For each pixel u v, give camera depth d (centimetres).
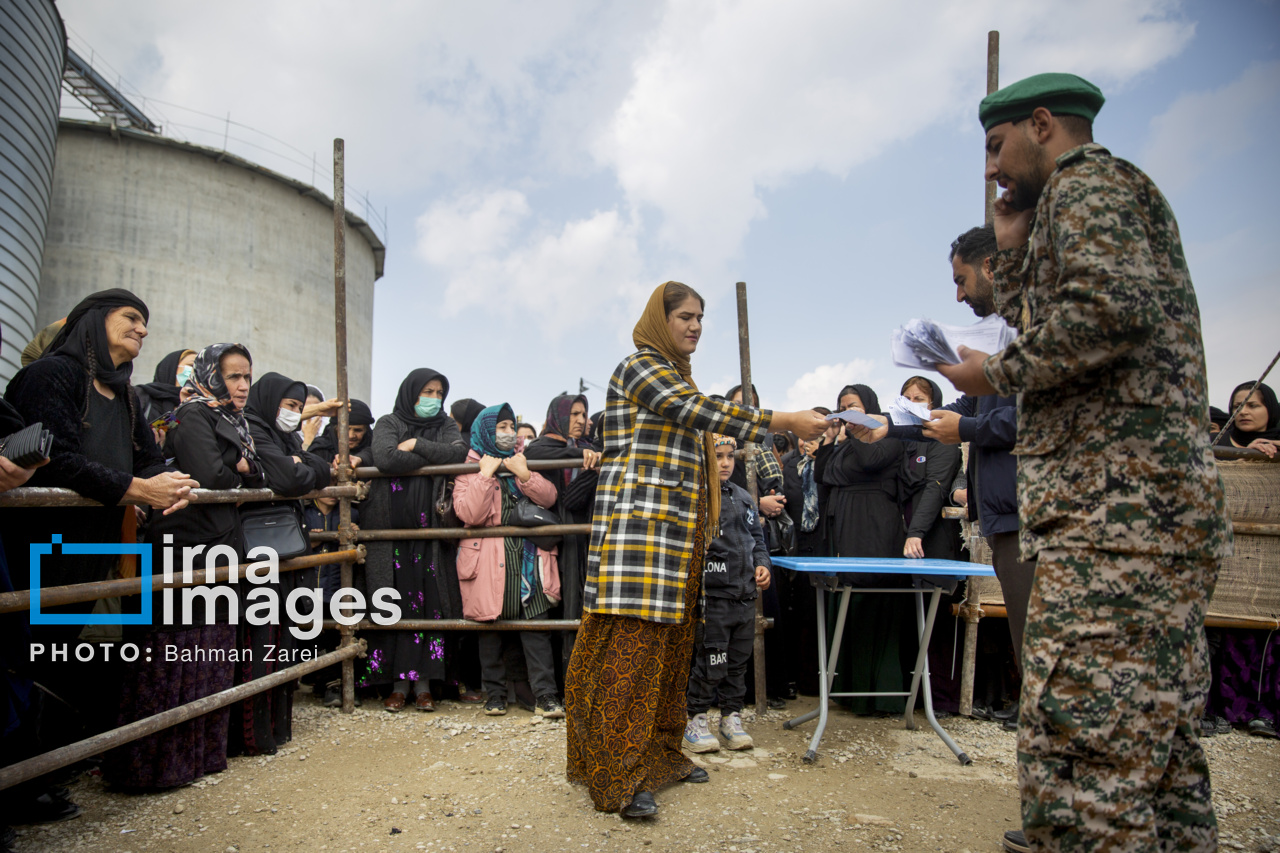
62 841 223
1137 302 121
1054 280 139
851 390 413
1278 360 222
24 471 181
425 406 414
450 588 394
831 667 333
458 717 372
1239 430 420
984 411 241
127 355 253
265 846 221
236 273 1809
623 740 245
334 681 410
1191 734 133
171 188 1752
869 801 260
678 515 255
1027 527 140
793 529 448
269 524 320
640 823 238
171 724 244
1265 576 378
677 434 262
